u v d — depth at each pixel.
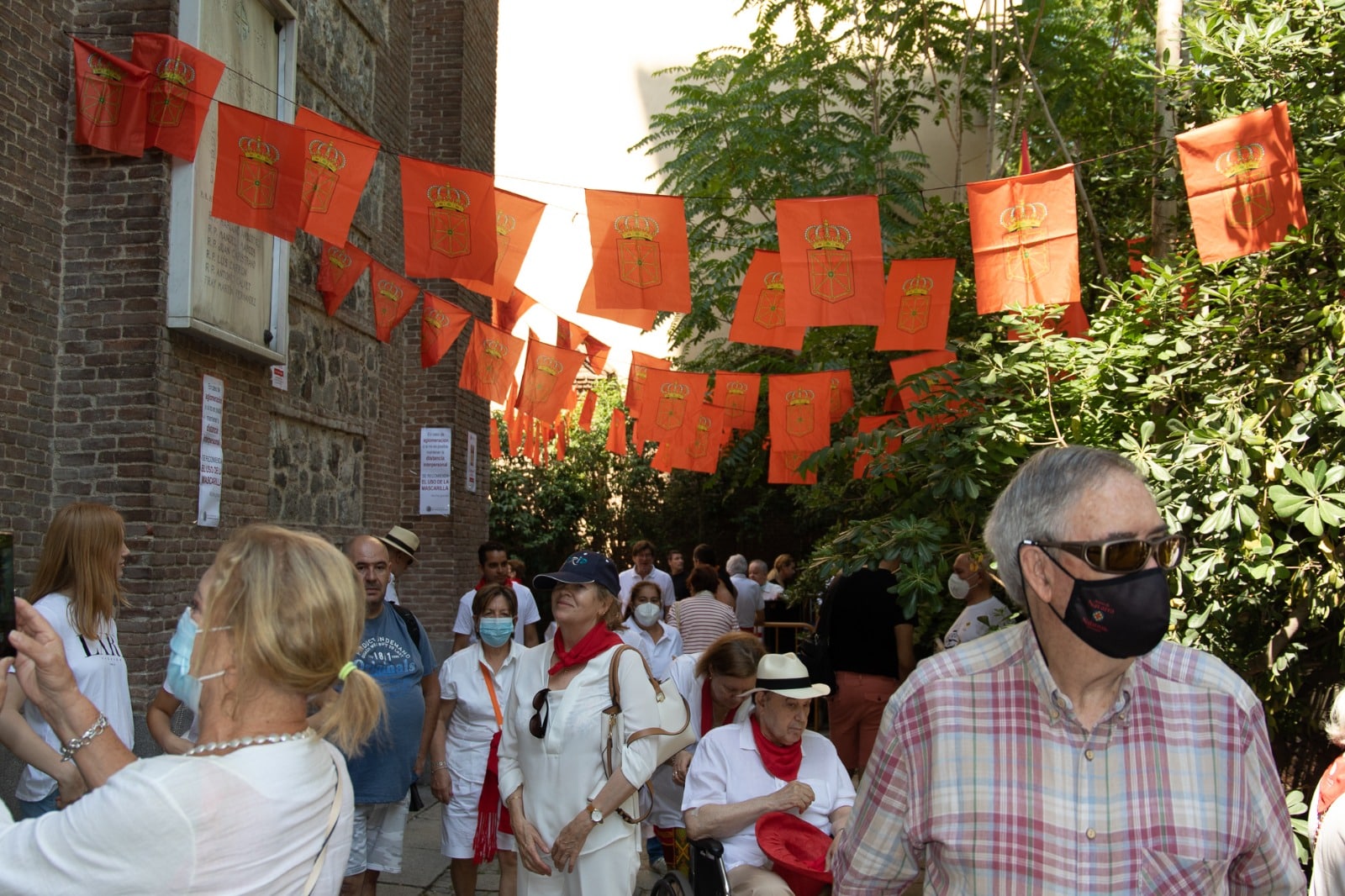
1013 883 1.90
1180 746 1.91
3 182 5.81
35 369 6.07
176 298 6.31
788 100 16.38
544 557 20.64
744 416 10.12
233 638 1.90
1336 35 6.17
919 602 6.18
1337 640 5.95
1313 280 5.98
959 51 16.64
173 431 6.39
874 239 5.78
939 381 6.42
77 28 6.27
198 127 5.88
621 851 4.16
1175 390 6.28
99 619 3.96
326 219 5.56
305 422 8.93
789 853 4.02
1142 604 1.85
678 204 5.77
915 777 2.03
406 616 5.36
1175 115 8.05
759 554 20.55
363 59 10.27
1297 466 5.36
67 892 1.69
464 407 12.44
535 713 4.22
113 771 2.08
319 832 1.94
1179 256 7.01
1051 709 1.95
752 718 4.45
